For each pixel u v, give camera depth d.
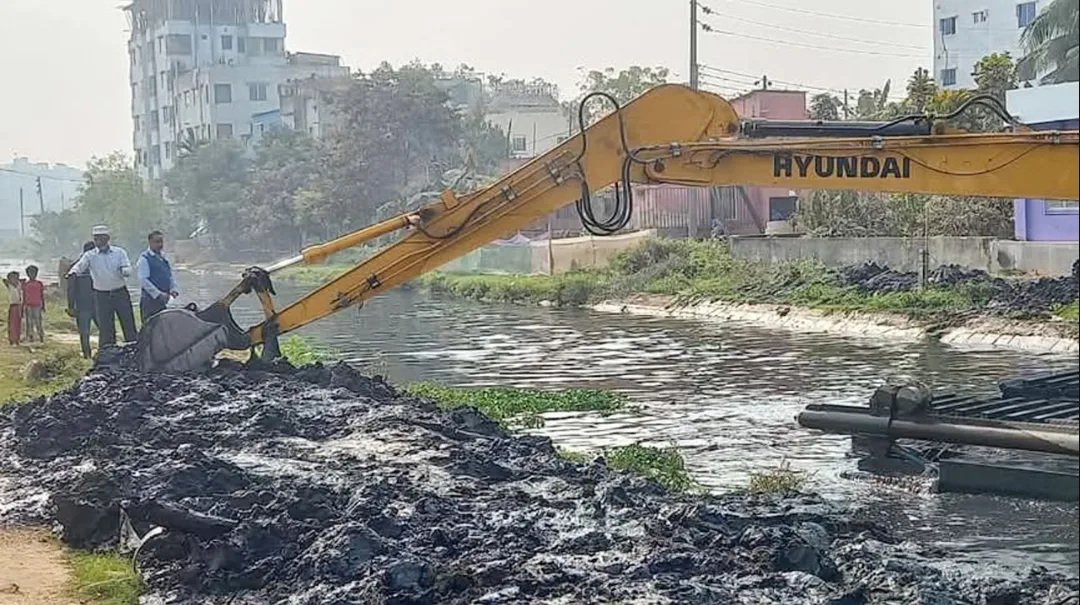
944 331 29.75
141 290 19.70
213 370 18.36
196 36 102.88
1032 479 11.01
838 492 13.17
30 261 112.44
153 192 96.94
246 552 9.84
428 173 65.94
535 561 9.91
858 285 36.19
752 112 54.88
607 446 16.64
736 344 30.06
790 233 50.12
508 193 15.61
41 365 20.69
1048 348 26.45
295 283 64.56
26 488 12.63
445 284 54.78
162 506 10.24
